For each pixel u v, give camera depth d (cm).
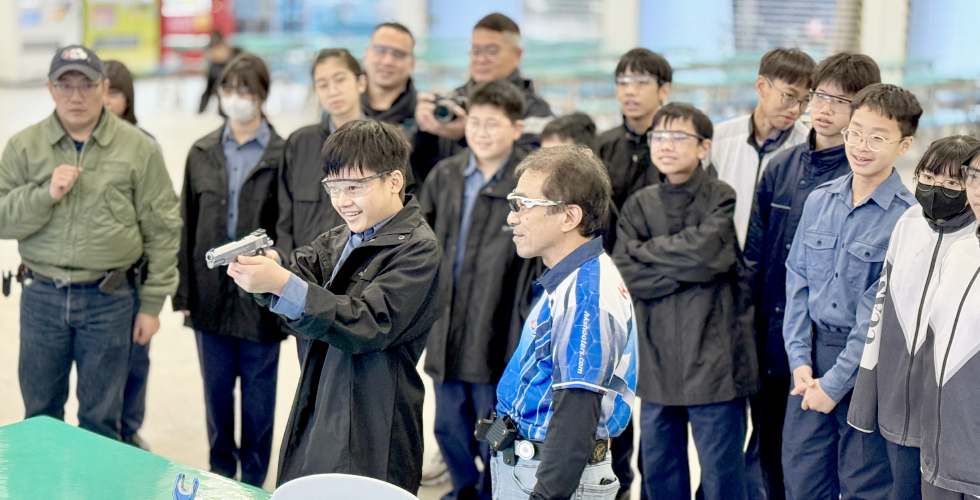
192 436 383
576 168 186
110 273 310
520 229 190
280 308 183
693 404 284
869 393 235
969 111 857
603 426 186
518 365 194
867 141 244
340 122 338
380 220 205
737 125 329
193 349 488
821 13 1010
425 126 366
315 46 1160
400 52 396
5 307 521
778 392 300
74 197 304
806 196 288
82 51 297
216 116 1168
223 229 332
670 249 284
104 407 318
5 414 386
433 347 318
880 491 248
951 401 208
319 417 206
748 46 1070
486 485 321
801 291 265
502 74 402
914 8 968
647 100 341
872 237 250
